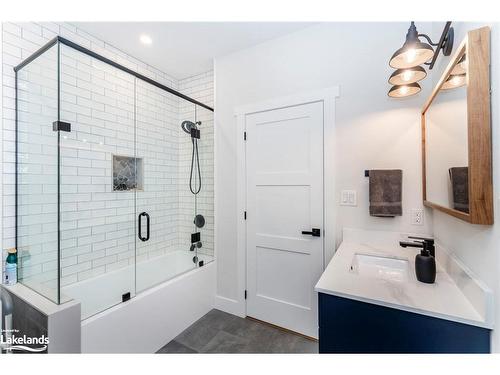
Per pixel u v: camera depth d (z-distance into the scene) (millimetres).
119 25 1974
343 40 1828
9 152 1648
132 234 2447
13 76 1663
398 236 1634
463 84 905
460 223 1073
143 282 2113
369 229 1730
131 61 2451
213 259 2547
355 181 1773
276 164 2102
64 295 1468
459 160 953
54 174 1550
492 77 770
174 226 2854
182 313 2059
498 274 753
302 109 1984
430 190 1396
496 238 763
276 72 2107
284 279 2070
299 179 1994
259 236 2186
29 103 1652
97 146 2123
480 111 787
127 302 1660
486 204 783
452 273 1116
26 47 1725
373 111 1723
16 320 1476
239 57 2312
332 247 1853
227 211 2379
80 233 2012
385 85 1689
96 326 1447
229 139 2365
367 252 1528
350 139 1793
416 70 1212
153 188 2650
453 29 1175
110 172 2248
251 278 2232
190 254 2713
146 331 1745
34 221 1598
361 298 983
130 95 2414
